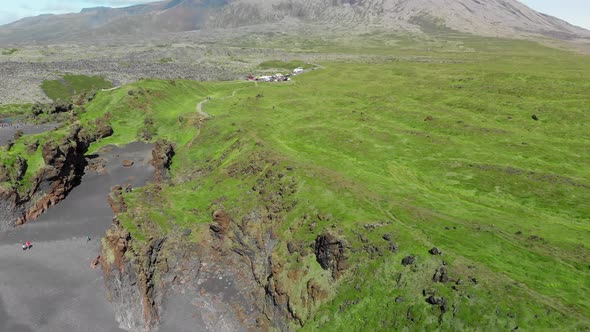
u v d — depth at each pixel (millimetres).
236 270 84062
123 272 76188
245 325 72500
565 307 49375
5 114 186000
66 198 116000
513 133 118125
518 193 82375
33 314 75562
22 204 105562
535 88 160750
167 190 103438
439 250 61438
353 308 61062
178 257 85688
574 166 93750
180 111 172625
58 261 89875
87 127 154000
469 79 195000
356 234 69562
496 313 50375
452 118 135250
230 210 90188
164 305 77312
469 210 76875
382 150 110312
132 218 87312
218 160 120125
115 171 131750
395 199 80500
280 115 154375
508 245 62844
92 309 76500
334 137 120625
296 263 72375
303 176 89938
